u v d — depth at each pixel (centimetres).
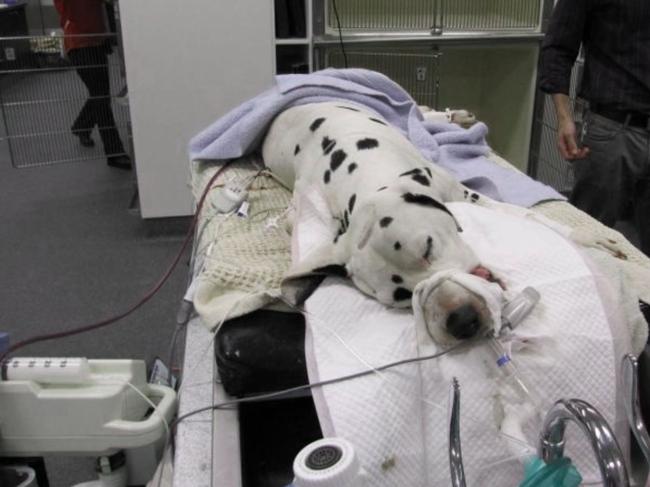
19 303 246
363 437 80
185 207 284
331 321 94
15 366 99
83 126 343
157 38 254
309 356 91
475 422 84
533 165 311
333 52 281
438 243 89
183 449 95
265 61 263
